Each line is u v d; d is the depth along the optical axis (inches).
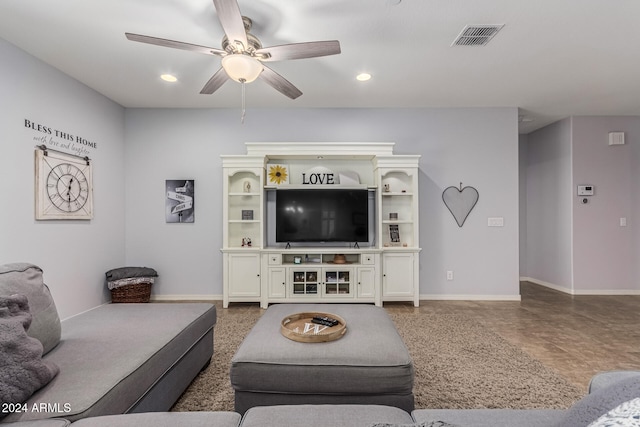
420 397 73.3
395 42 101.6
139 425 37.8
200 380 80.7
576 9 85.1
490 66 118.0
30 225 108.2
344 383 57.3
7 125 100.3
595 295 173.5
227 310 144.0
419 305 151.3
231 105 158.7
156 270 161.8
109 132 148.8
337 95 145.9
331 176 161.9
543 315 135.9
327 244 163.5
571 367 88.6
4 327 45.0
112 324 73.1
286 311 84.4
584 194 175.6
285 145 151.3
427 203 162.7
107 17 88.6
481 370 86.4
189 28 93.9
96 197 139.9
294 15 87.7
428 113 162.6
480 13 87.1
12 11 85.4
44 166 112.3
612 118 176.2
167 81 130.4
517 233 161.8
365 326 72.5
